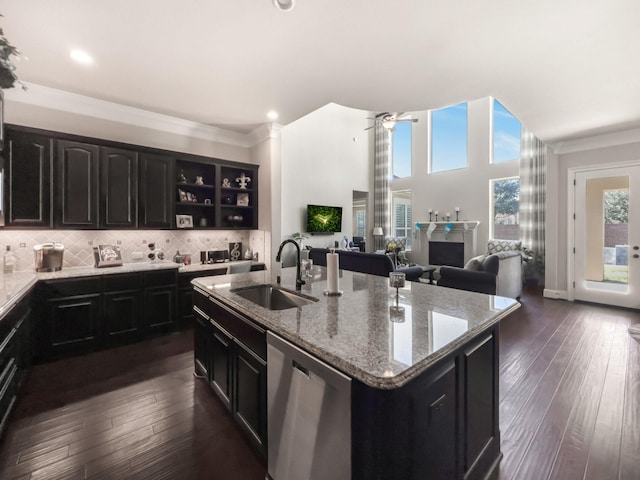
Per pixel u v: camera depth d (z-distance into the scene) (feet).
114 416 6.75
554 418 6.73
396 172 31.24
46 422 6.53
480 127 24.81
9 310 6.51
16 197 9.64
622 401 7.36
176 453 5.67
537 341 11.23
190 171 14.56
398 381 3.02
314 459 3.93
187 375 8.64
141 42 8.15
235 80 10.28
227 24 7.42
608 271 16.22
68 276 9.75
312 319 4.84
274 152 15.31
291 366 4.32
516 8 6.84
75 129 11.72
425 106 12.29
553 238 18.01
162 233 13.70
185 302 12.53
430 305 5.69
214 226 14.52
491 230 24.52
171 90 11.05
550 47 8.32
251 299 7.55
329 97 11.54
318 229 24.44
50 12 6.95
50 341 9.48
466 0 6.60
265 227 15.75
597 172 16.42
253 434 5.40
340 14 7.06
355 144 28.76
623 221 15.72
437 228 27.02
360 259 16.72
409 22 7.33
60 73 9.82
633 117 13.46
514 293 16.90
